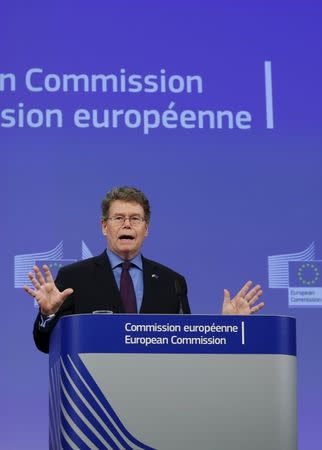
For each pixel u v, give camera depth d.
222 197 6.89
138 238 4.64
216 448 3.31
